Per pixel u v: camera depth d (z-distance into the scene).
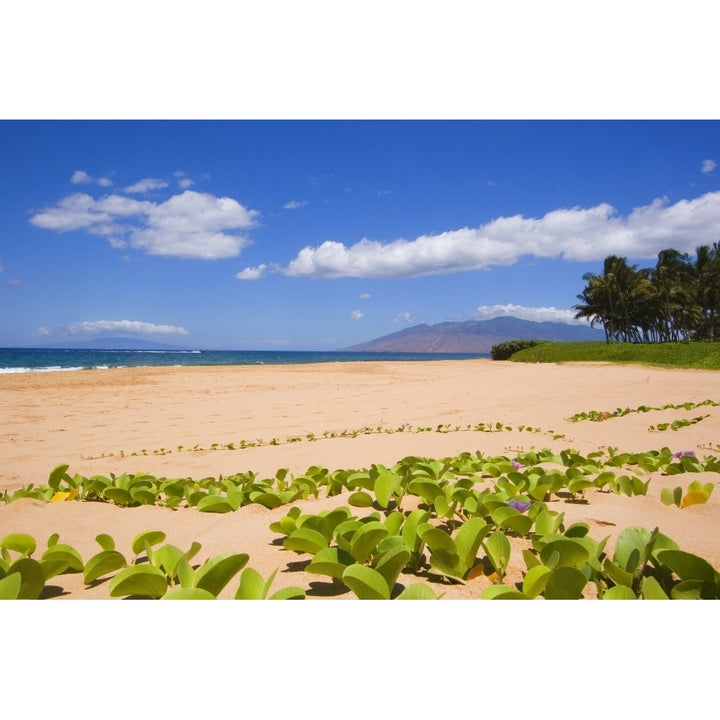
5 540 2.28
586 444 5.89
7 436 7.59
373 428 7.56
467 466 4.07
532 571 1.74
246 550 2.47
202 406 11.01
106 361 48.38
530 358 40.88
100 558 1.95
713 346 30.02
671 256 46.00
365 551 1.91
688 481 3.80
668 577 1.87
